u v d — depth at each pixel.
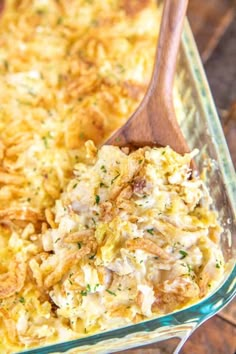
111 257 0.57
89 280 0.57
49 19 0.74
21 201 0.64
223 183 0.62
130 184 0.59
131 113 0.68
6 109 0.68
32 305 0.58
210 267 0.59
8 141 0.66
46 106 0.69
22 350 0.57
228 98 0.77
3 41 0.73
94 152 0.63
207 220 0.60
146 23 0.73
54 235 0.59
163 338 0.59
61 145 0.67
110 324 0.58
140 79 0.70
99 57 0.71
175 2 0.62
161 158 0.60
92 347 0.58
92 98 0.68
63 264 0.58
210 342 0.66
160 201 0.59
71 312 0.57
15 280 0.59
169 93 0.62
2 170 0.65
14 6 0.75
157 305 0.58
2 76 0.71
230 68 0.78
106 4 0.75
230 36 0.80
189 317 0.57
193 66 0.67
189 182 0.60
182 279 0.57
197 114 0.67
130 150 0.62
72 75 0.71
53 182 0.65
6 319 0.58
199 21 0.80
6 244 0.62
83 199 0.60
